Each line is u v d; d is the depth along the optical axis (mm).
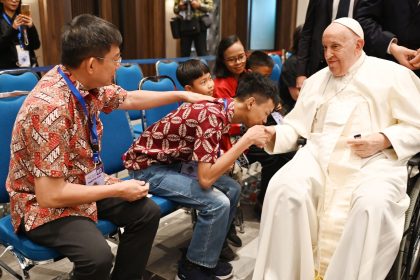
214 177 1709
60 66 1378
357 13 2184
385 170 1654
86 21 1296
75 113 1351
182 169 1886
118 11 5887
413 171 1739
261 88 1750
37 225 1347
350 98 1843
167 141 1854
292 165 1779
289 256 1638
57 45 5051
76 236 1339
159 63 3174
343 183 1730
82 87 1368
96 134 1453
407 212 1582
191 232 2469
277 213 1638
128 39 5992
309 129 1952
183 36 5633
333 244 1674
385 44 2051
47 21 4984
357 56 1841
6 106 1632
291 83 2873
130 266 1601
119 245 1596
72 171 1404
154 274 2029
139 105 1790
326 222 1696
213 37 6883
